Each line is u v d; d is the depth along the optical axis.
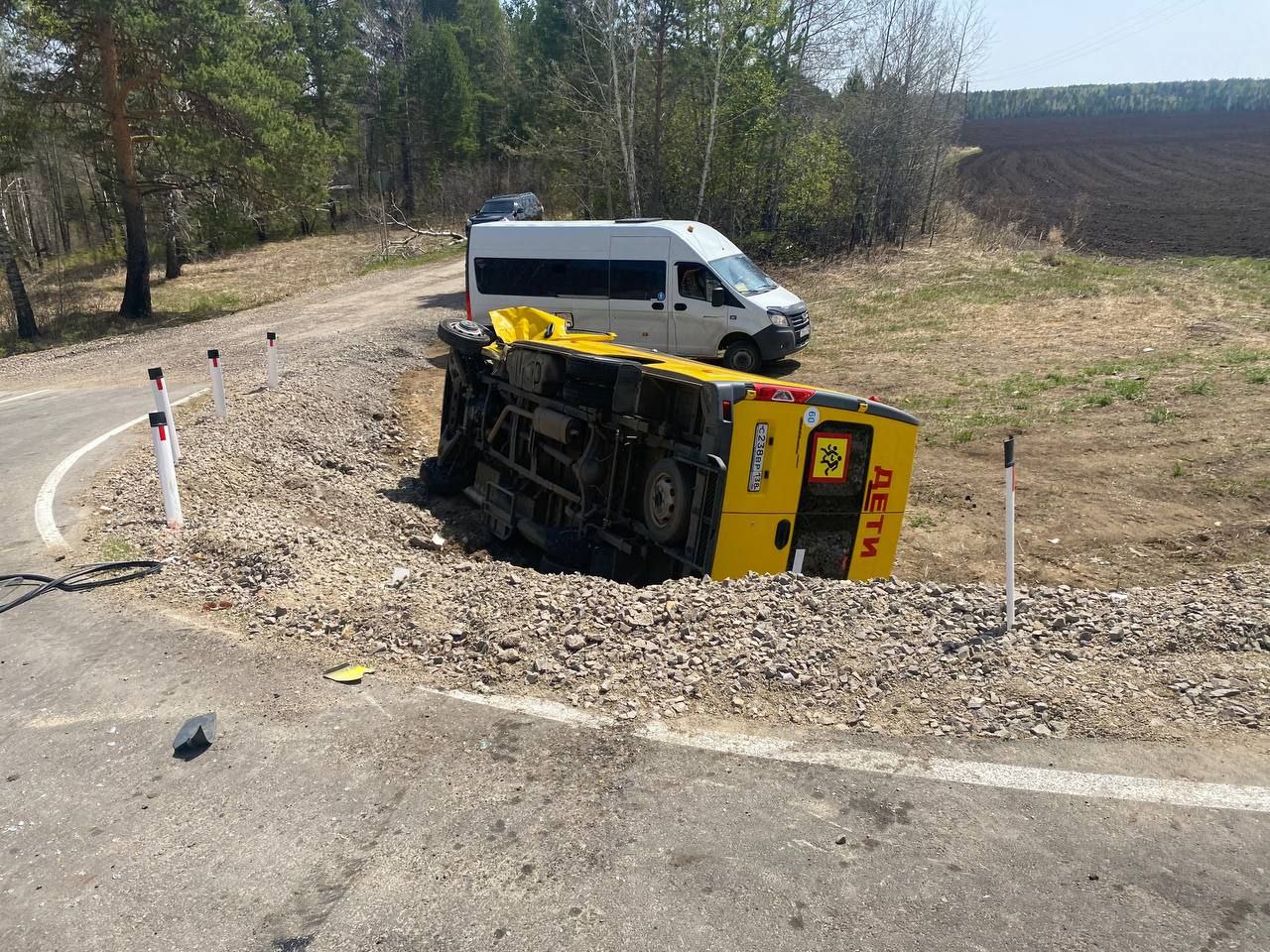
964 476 10.18
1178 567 7.76
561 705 3.96
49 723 3.93
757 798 3.30
